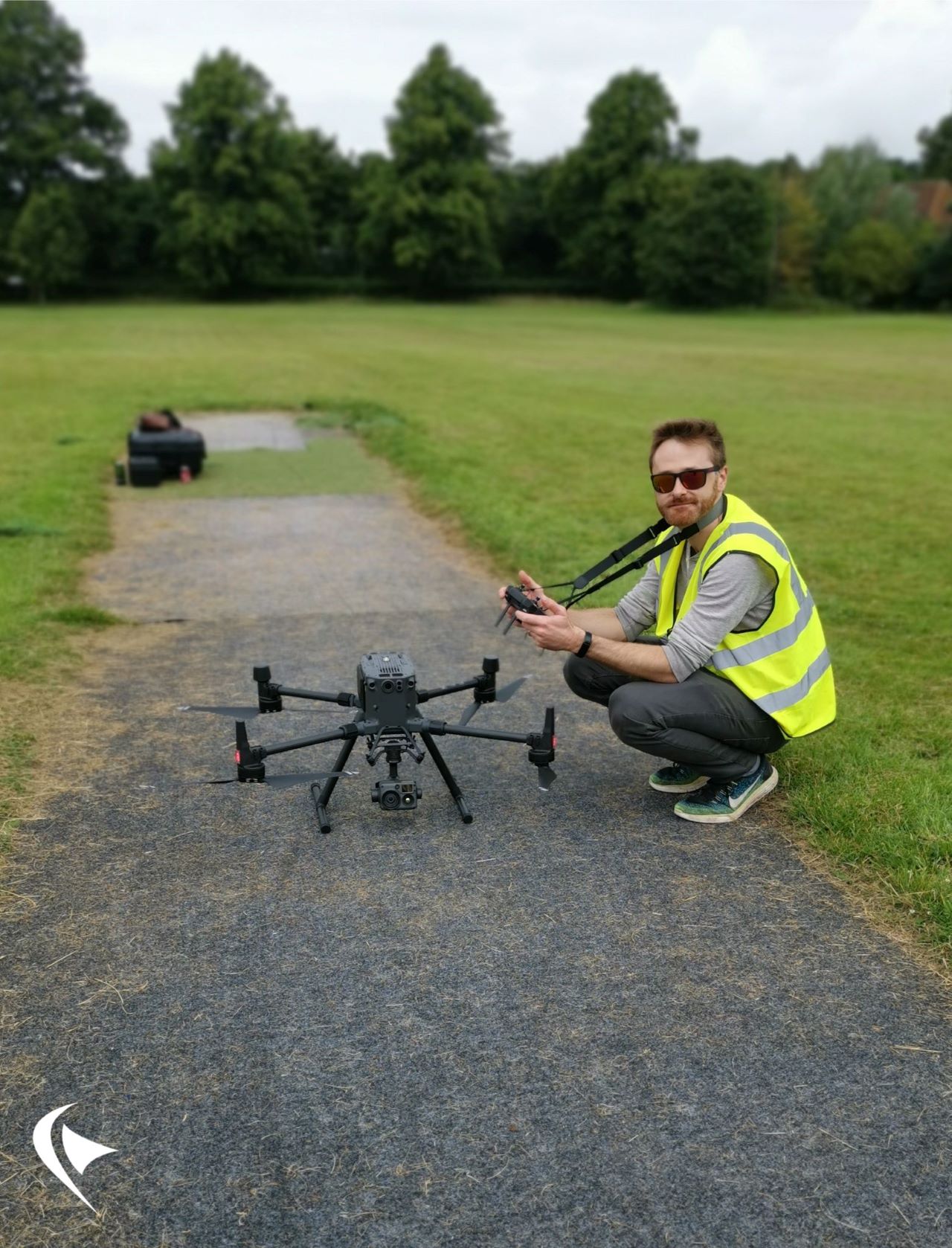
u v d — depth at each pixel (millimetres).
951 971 3121
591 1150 2451
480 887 3564
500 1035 2838
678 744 3861
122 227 75375
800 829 3959
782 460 13555
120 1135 2480
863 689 5484
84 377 22172
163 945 3219
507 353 32469
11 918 3338
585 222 79500
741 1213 2285
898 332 47688
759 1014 2934
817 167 91438
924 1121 2557
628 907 3455
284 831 3947
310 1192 2326
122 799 4172
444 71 75562
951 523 9906
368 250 78000
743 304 74000
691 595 3934
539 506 10211
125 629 6477
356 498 11008
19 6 72625
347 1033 2838
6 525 8742
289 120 75625
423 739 3986
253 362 26422
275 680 5570
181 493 11148
